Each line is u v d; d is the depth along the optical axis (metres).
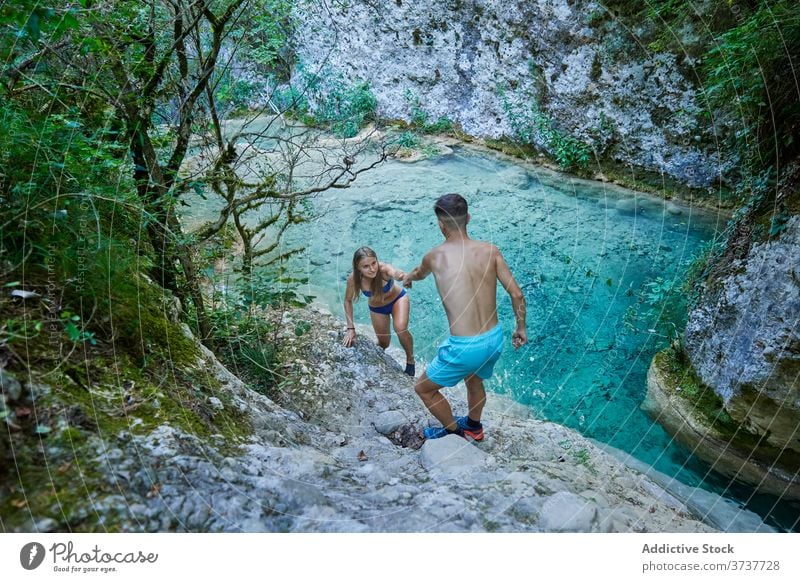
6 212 2.58
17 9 2.50
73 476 2.05
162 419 2.47
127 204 3.15
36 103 3.37
